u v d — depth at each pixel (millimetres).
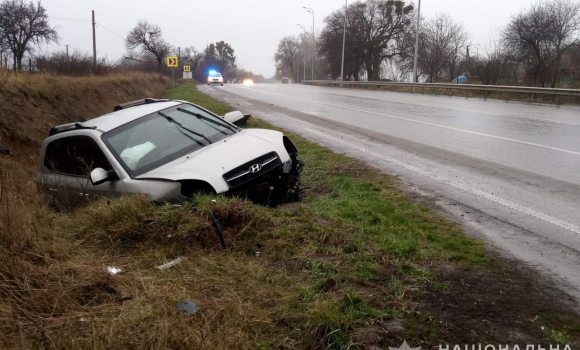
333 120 14656
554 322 3018
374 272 3717
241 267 3838
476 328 2973
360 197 6090
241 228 4375
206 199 4598
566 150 8477
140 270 3799
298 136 11367
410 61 61469
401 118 14641
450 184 6570
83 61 25094
